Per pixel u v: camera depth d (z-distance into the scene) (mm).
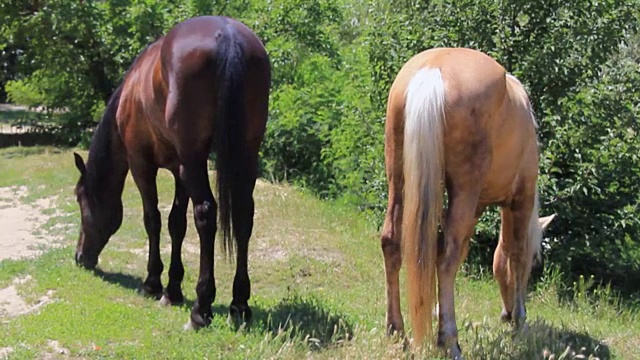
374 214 9281
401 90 4727
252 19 14109
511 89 5137
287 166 12203
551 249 8016
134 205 10023
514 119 5023
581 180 7785
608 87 7949
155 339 5062
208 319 5340
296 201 10383
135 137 6180
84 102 16109
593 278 8211
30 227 9227
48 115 16297
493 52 8031
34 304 6199
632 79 7945
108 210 7160
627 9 7941
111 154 6965
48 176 12086
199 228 5242
